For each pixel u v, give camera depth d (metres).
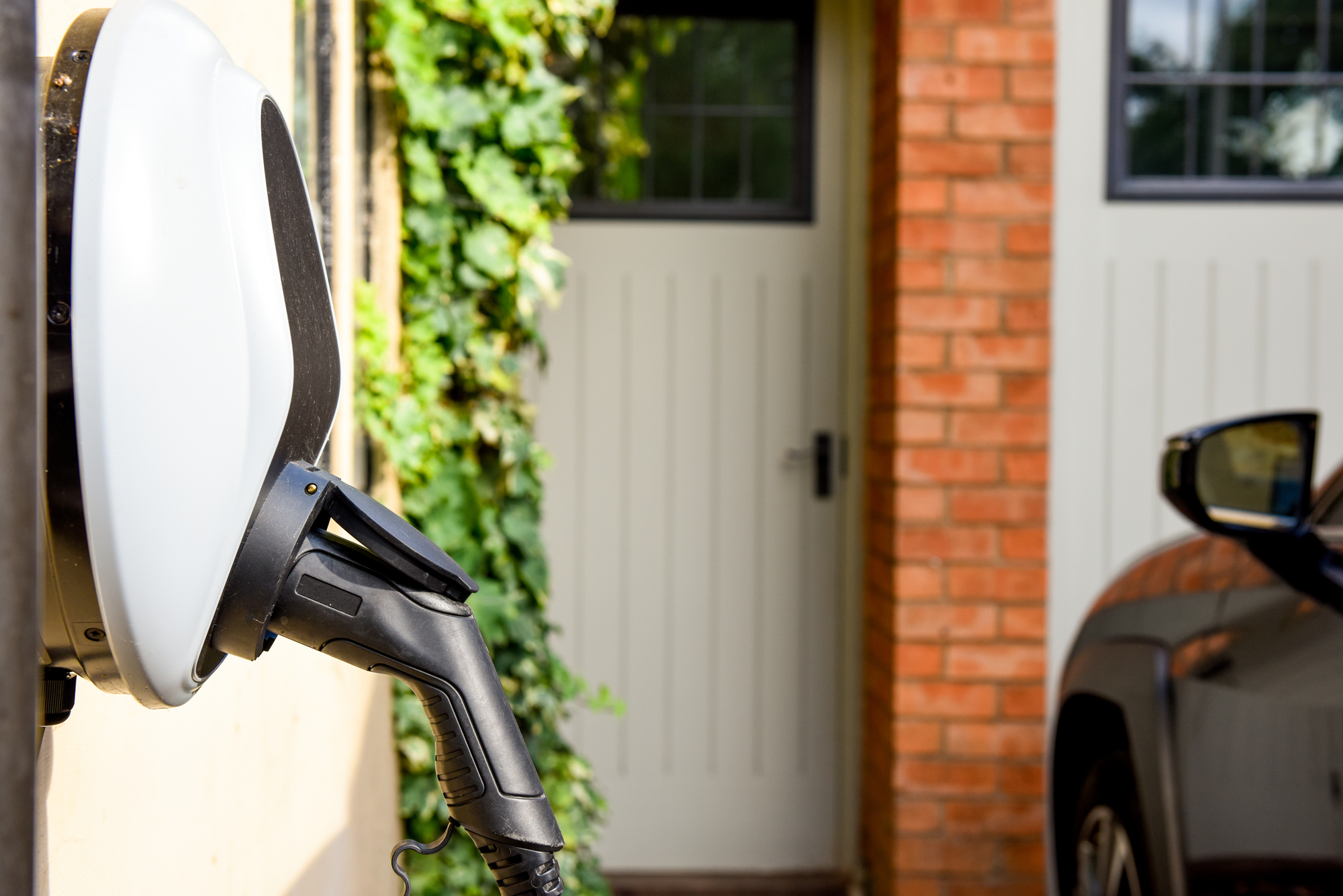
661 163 2.96
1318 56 2.87
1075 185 2.88
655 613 2.97
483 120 2.07
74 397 0.40
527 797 0.57
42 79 0.43
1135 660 1.75
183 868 0.85
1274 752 1.36
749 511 2.98
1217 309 2.89
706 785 2.98
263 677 1.12
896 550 2.56
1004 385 2.55
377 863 1.85
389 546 0.56
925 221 2.54
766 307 2.97
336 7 1.65
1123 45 2.86
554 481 2.95
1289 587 1.45
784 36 2.95
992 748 2.57
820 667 2.98
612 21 2.92
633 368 2.96
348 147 1.72
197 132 0.46
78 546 0.41
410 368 2.08
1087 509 2.90
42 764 0.57
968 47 2.52
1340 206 2.88
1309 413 1.43
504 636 2.19
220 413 0.47
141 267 0.41
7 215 0.34
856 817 2.96
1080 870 1.95
